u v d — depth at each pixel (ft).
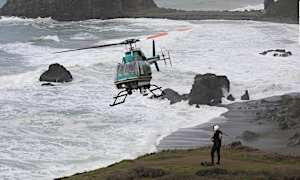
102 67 381.81
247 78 363.35
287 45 513.04
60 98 297.74
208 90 293.23
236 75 373.40
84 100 293.64
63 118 250.98
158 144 215.92
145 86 140.15
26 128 230.89
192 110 278.46
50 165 184.85
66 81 342.23
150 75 140.36
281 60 431.84
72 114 260.42
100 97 302.66
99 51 458.09
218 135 138.21
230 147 184.24
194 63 411.34
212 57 438.81
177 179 119.96
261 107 284.82
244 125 247.50
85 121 247.50
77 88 326.03
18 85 329.52
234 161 147.64
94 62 396.78
